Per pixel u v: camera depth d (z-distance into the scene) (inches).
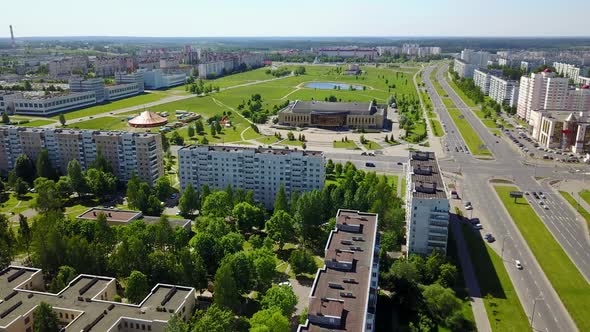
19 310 7436.0
